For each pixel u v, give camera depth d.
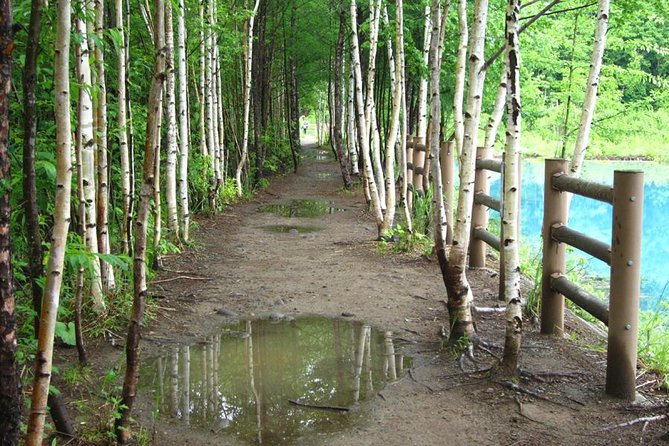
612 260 4.16
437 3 5.78
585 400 4.18
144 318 5.88
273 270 8.05
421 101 10.65
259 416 4.14
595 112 13.26
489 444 3.71
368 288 7.18
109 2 7.73
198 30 11.65
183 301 6.68
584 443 3.67
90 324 5.43
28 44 3.45
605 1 7.51
